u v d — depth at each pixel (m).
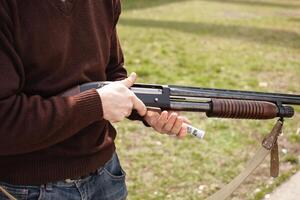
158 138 4.75
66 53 1.57
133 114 1.79
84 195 1.74
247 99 1.89
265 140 2.02
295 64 7.70
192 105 1.82
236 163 4.32
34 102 1.45
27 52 1.49
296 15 13.16
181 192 3.86
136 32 9.58
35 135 1.43
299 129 4.99
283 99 1.92
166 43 8.73
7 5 1.43
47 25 1.50
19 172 1.58
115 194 1.93
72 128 1.48
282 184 3.96
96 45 1.66
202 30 10.20
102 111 1.51
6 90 1.41
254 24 11.26
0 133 1.41
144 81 6.47
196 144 4.65
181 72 6.93
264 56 8.17
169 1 14.39
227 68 7.25
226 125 5.07
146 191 3.85
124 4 13.35
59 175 1.63
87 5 1.62
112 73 1.95
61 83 1.58
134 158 4.36
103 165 1.82
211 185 3.96
